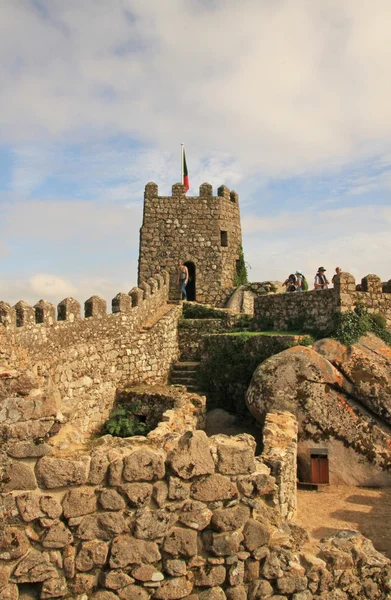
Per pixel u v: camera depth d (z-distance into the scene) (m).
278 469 8.78
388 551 8.81
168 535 4.80
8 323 11.96
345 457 12.98
